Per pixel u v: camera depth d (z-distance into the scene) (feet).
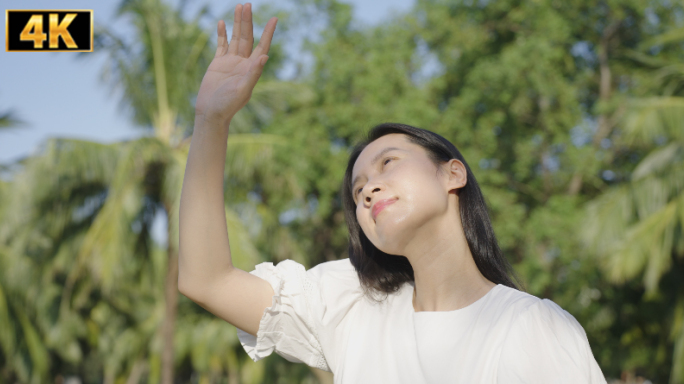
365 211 4.37
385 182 4.25
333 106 36.09
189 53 34.63
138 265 37.09
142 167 30.58
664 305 37.19
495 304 3.98
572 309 37.29
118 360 54.75
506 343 3.67
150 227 34.88
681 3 39.58
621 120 32.48
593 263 33.83
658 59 38.01
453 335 4.04
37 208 33.73
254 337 4.66
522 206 38.17
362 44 39.11
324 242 41.29
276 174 35.22
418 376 4.08
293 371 44.52
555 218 34.06
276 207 36.47
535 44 35.24
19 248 35.96
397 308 4.51
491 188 34.22
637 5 38.50
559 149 39.01
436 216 4.23
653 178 29.55
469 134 34.81
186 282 4.37
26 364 36.52
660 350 38.40
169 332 32.50
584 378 3.51
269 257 36.96
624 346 39.73
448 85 40.63
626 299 37.91
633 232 28.81
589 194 42.09
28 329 36.70
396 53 36.99
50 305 38.78
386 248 4.29
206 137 4.30
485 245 4.39
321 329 4.52
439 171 4.38
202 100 4.34
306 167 34.27
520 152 37.09
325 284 4.69
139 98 34.60
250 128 37.22
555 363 3.54
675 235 28.84
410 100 34.83
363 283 4.65
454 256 4.29
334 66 36.40
